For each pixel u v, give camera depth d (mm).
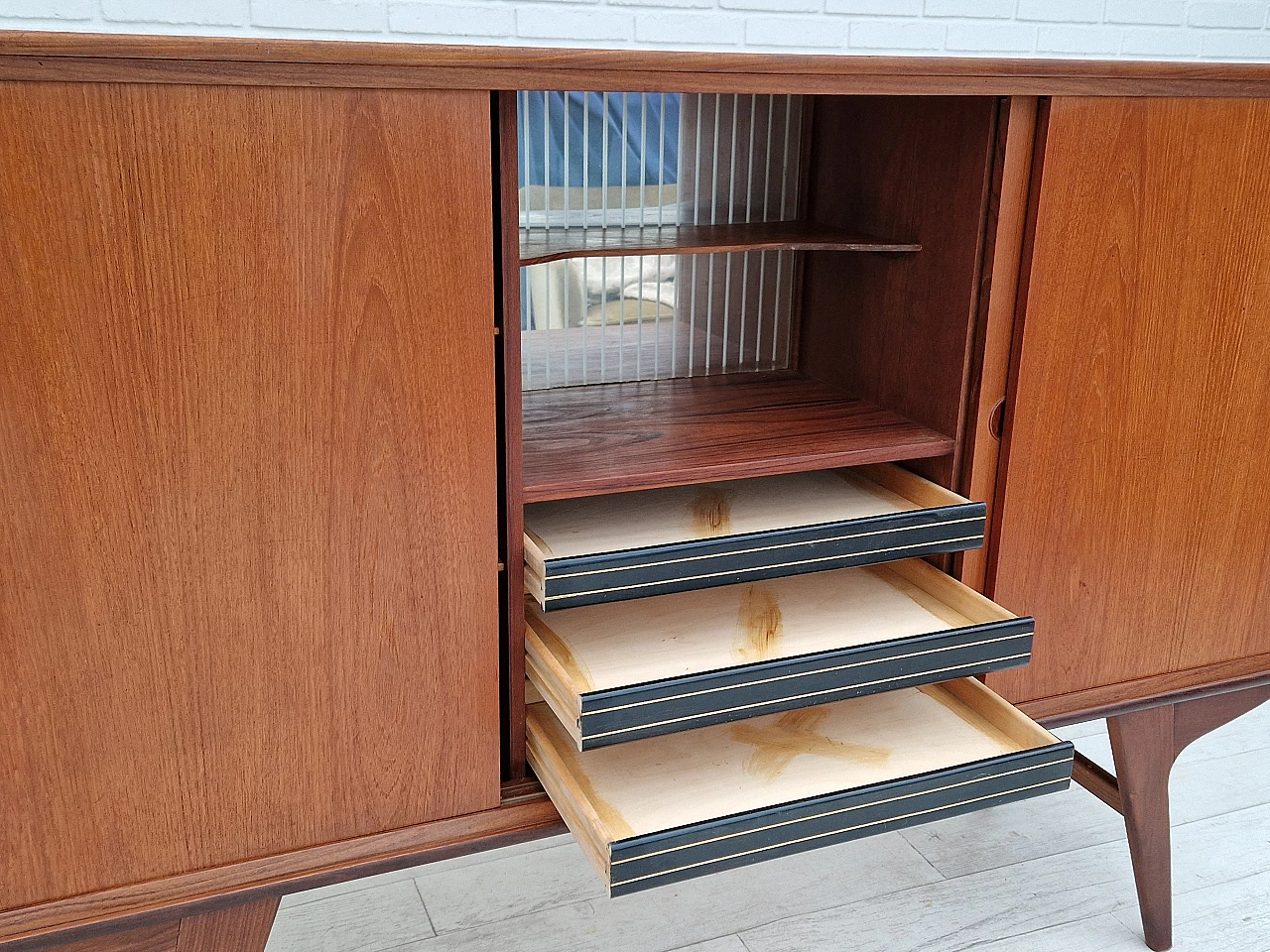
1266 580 1348
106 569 850
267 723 937
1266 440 1276
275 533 892
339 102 816
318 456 888
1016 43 1667
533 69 858
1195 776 1707
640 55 879
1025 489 1164
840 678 1038
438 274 883
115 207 780
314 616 925
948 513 1114
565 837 1574
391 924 1391
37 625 842
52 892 909
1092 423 1174
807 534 1057
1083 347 1139
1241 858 1524
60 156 757
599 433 1168
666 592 1018
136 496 842
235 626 902
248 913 988
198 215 802
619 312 1337
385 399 896
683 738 1136
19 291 772
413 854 1025
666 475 1052
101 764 893
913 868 1501
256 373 851
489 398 931
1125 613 1274
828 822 1000
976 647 1087
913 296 1207
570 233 1246
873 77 965
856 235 1252
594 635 1121
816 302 1394
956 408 1158
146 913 938
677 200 1317
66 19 1258
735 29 1513
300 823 976
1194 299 1173
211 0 1299
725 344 1406
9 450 799
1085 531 1215
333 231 842
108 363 808
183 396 834
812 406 1284
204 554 875
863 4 1566
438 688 992
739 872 1492
